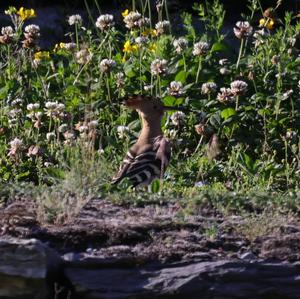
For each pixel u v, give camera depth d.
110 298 8.37
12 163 12.59
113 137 13.48
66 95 14.27
